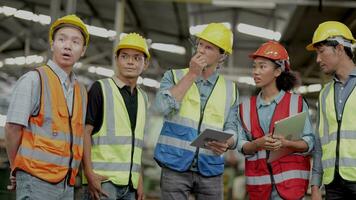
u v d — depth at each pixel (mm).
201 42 3281
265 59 3385
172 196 3238
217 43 3240
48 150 2631
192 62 3150
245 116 3461
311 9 7781
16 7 10125
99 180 2990
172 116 3303
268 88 3449
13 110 2570
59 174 2658
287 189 3252
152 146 13555
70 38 2803
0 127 9555
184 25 9773
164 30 10469
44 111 2650
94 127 3104
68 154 2719
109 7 9469
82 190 3148
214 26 3330
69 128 2748
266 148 3131
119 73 3244
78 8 9750
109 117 3107
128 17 9789
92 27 10656
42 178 2592
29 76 2650
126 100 3189
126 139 3119
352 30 8531
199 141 3033
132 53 3217
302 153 3297
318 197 3236
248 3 6586
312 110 14203
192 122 3279
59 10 6242
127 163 3104
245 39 10625
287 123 3037
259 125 3395
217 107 3334
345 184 3018
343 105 3084
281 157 3303
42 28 11211
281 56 3377
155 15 9500
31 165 2584
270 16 9008
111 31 10766
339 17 8117
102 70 13789
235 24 9719
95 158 3088
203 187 3291
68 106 2781
